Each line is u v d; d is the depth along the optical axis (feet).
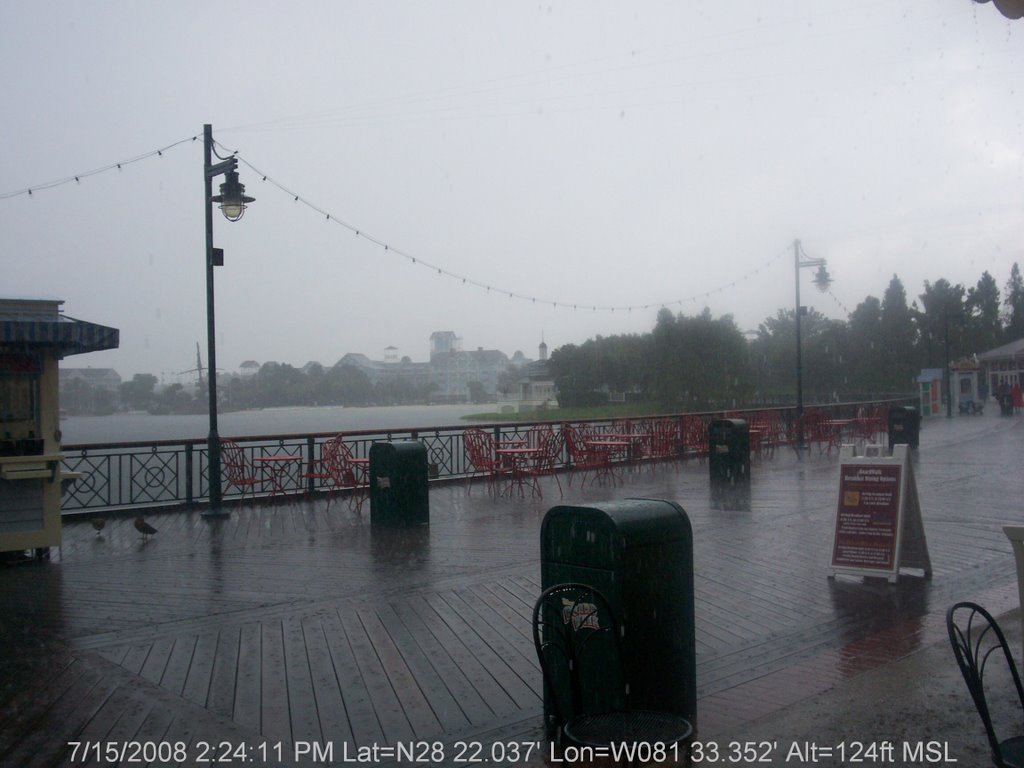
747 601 22.50
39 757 13.25
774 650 18.52
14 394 28.60
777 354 164.04
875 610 21.54
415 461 34.88
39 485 28.30
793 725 14.19
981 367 175.32
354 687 16.30
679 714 13.97
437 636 19.44
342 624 20.44
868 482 24.94
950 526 32.83
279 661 17.80
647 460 59.57
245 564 27.58
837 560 25.03
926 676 16.43
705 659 17.98
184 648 18.70
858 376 175.11
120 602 22.76
